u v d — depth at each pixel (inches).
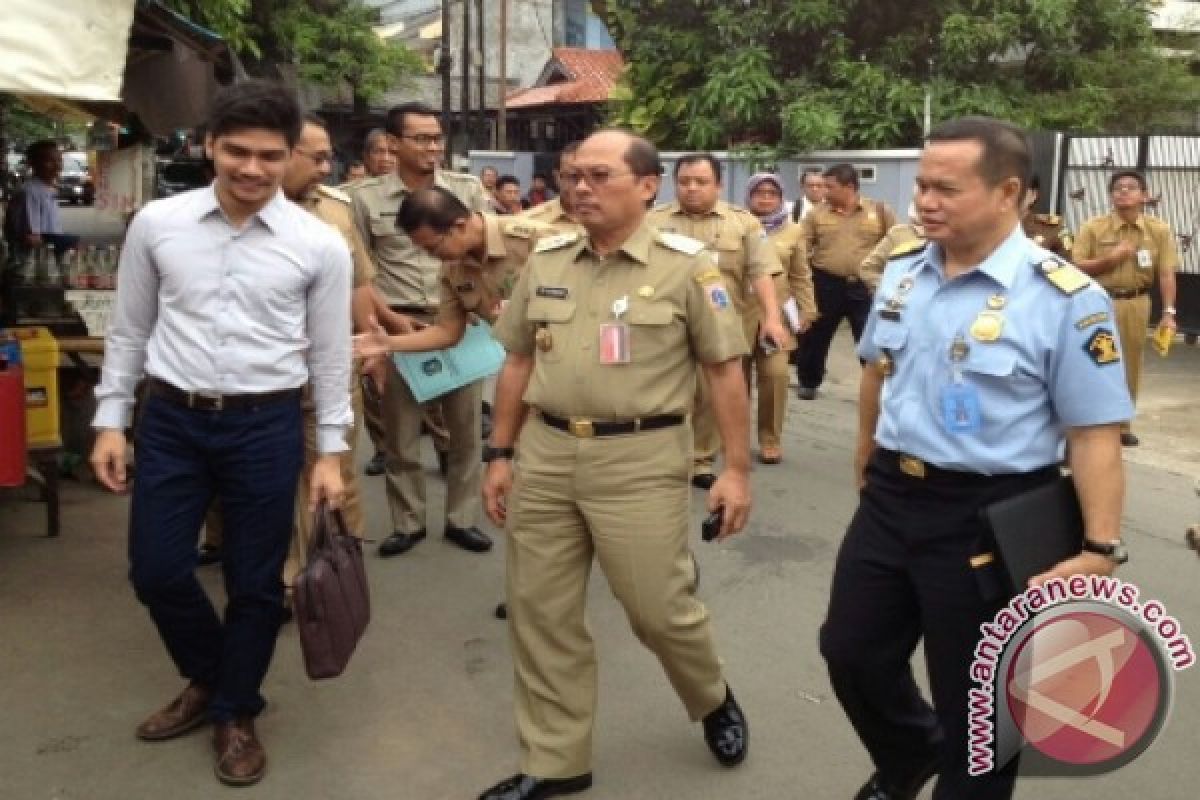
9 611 168.2
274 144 113.9
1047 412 94.1
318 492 123.0
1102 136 450.9
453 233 157.2
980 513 93.2
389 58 786.8
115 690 145.7
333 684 149.5
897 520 100.1
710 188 222.7
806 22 523.5
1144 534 215.6
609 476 114.0
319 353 124.4
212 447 120.7
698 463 241.0
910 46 530.9
